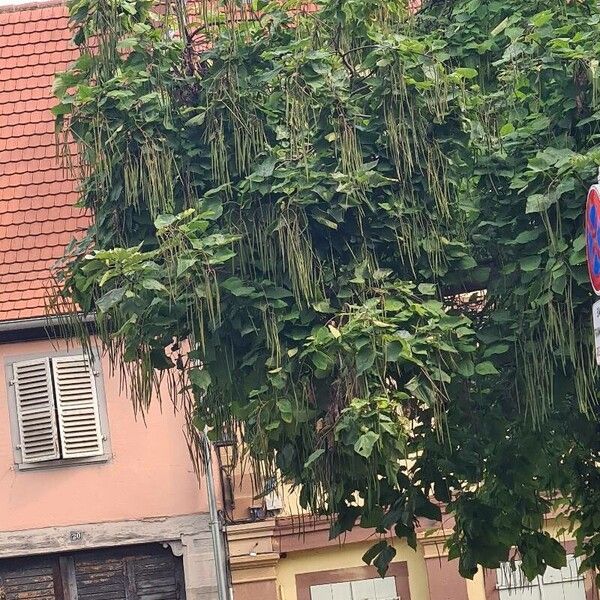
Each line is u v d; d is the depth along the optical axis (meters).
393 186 9.52
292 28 10.23
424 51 9.46
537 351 9.13
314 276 9.22
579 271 8.72
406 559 19.69
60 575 19.78
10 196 21.02
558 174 8.86
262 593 19.44
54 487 19.88
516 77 9.62
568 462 11.21
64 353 20.12
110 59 9.94
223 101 9.57
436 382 9.09
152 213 9.47
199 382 9.01
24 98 22.20
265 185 9.25
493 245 9.80
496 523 10.56
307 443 9.18
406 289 9.22
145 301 9.03
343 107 9.45
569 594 19.73
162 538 19.59
